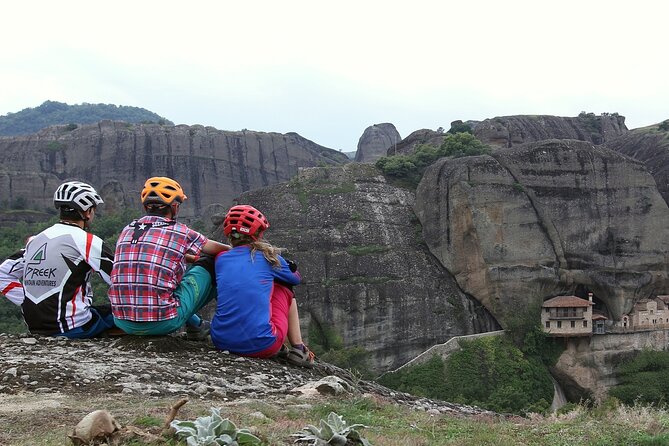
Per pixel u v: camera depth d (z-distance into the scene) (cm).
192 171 15275
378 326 6794
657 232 7206
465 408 1337
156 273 1100
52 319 1153
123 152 15088
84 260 1163
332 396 1005
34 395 889
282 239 7269
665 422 915
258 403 904
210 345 1191
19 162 15012
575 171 7194
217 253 1174
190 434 638
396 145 11100
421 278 7094
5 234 10119
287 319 1187
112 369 1005
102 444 624
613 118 12169
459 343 6506
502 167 7112
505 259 6900
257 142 16138
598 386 6600
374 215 7612
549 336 6662
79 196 1184
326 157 17512
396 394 1286
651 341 6875
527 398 5994
